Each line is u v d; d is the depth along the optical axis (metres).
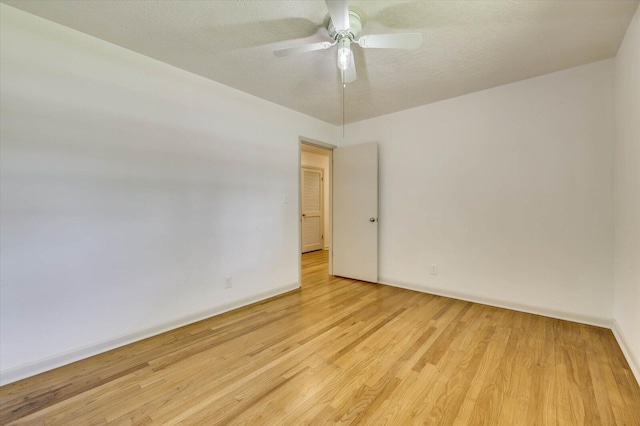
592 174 2.49
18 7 1.75
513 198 2.89
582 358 1.97
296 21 1.89
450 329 2.45
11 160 1.75
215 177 2.81
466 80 2.79
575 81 2.54
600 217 2.46
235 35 2.05
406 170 3.66
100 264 2.09
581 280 2.56
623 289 2.15
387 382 1.72
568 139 2.59
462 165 3.21
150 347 2.16
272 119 3.37
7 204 1.74
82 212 2.01
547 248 2.71
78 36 1.99
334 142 4.32
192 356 2.03
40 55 1.84
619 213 2.25
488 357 1.99
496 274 3.00
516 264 2.88
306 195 6.50
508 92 2.89
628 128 2.03
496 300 3.01
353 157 4.09
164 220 2.44
